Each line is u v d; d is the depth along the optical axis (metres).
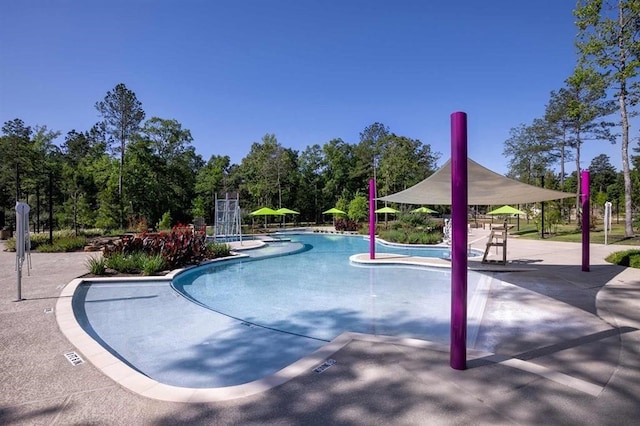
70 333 5.13
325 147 57.31
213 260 13.72
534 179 44.03
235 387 3.53
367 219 38.25
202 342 5.80
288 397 3.32
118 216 31.47
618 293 7.70
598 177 67.69
